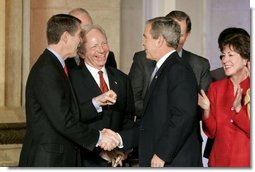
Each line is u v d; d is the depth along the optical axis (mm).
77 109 6512
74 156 6523
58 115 6293
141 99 7562
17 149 8320
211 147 6984
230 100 6668
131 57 9547
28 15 8547
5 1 8367
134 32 9570
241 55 6594
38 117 6402
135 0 9562
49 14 9180
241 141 6570
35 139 6414
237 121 6555
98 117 6719
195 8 9719
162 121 6344
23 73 8523
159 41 6418
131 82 7559
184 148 6387
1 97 8391
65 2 9242
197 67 7586
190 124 6262
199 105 6688
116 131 6852
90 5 9359
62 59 6488
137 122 7277
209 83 7602
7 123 8328
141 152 6457
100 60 6777
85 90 6742
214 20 9805
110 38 9422
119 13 9438
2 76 8383
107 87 6836
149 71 7527
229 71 6621
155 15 9625
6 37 8406
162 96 6359
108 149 6570
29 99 6422
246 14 9812
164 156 6281
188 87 6285
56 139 6414
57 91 6316
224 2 9820
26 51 8547
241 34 6648
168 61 6402
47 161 6375
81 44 6754
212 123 6680
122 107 6914
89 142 6473
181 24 7391
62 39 6457
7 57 8422
